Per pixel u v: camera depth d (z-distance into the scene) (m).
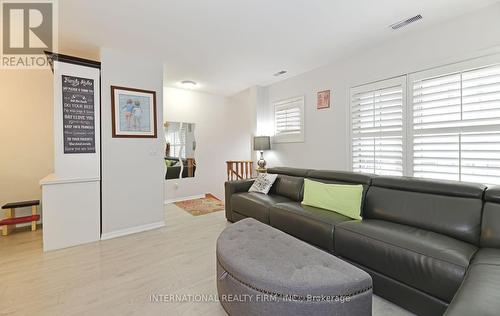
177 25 2.45
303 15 2.31
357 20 2.42
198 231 3.18
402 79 2.80
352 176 2.63
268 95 4.86
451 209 1.82
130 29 2.52
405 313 1.55
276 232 1.88
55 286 1.90
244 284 1.33
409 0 2.10
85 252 2.53
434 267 1.40
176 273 2.10
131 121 3.12
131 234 3.08
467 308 0.89
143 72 3.23
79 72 2.79
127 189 3.10
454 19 2.39
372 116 3.12
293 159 4.31
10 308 1.63
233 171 5.49
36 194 3.45
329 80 3.65
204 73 4.02
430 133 2.59
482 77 2.22
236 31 2.60
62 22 2.35
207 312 1.60
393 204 2.15
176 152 5.10
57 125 2.68
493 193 1.70
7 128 3.27
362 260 1.80
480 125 2.26
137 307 1.65
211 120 5.66
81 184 2.78
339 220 2.13
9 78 3.27
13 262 2.30
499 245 1.54
